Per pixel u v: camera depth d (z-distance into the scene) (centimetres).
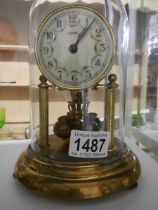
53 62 21
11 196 20
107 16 26
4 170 25
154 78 36
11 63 70
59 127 23
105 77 22
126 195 20
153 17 35
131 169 21
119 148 23
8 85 68
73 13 20
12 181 22
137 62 39
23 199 19
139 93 40
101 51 21
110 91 23
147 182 22
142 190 21
